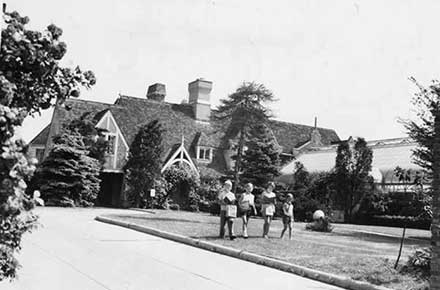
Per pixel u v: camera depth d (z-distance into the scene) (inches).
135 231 745.0
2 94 147.8
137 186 1504.7
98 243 571.5
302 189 1395.2
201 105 1940.2
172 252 530.9
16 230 176.2
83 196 1422.2
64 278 347.9
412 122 553.9
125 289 324.5
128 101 1877.5
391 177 1338.6
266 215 670.5
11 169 135.3
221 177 1689.2
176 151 1669.5
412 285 367.2
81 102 1738.4
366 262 472.7
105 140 1544.0
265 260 482.6
